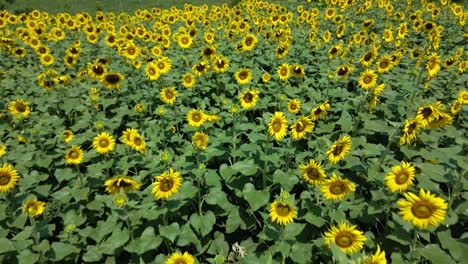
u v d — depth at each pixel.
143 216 1.71
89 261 1.75
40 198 2.32
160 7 12.32
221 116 2.94
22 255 1.62
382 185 1.70
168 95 2.82
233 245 1.92
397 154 2.34
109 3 13.23
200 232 1.91
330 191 1.54
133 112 2.98
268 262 1.37
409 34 5.55
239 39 5.43
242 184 2.13
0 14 6.85
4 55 5.05
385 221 1.78
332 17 6.27
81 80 3.88
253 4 8.81
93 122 2.91
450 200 1.60
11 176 1.79
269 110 3.32
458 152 1.78
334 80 3.12
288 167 2.16
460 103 2.37
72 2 13.61
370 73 2.54
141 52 4.59
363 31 4.68
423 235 1.43
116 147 2.50
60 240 1.93
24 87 3.85
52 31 5.24
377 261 1.09
